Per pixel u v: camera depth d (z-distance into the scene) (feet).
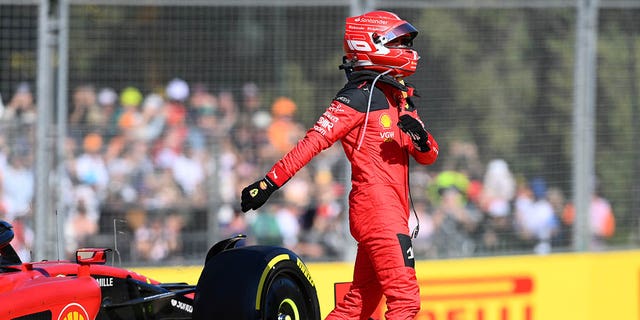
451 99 96.68
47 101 87.45
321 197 93.61
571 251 97.96
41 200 86.74
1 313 45.19
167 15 91.35
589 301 95.35
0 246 50.60
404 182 53.31
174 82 91.81
